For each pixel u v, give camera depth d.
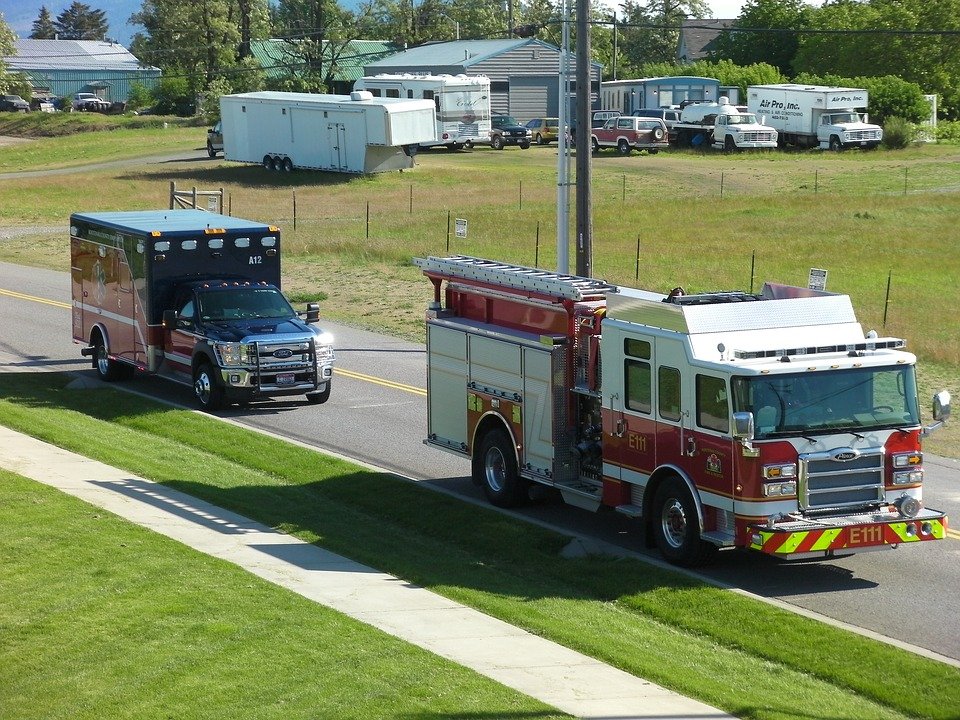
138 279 26.88
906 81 101.69
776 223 52.94
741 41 125.62
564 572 15.49
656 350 15.58
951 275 41.22
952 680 11.78
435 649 12.17
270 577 14.52
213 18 137.88
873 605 14.45
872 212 55.50
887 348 15.28
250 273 27.64
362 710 10.39
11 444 21.41
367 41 141.88
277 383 25.33
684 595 14.39
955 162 76.94
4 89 150.50
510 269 18.77
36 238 57.91
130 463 20.45
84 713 10.52
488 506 18.59
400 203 64.94
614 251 46.59
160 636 12.26
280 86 130.88
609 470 16.61
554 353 17.12
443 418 19.72
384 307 38.59
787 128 89.12
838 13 117.00
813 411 14.61
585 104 27.22
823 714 10.95
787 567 15.91
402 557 15.83
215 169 84.56
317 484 19.91
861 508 14.84
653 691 11.28
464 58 107.94
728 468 14.65
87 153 105.00
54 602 13.26
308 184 75.19
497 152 92.00
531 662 11.96
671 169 77.31
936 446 22.89
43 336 34.34
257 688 10.92
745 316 15.37
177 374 26.62
